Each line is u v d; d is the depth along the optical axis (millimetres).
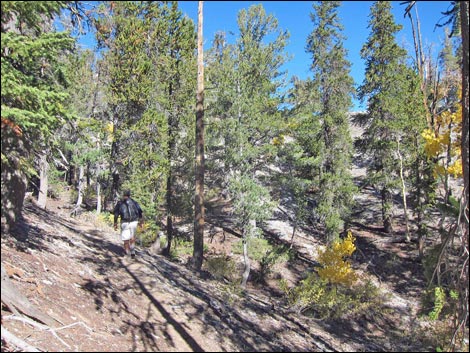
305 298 13898
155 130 19359
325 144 24875
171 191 20844
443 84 22141
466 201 5941
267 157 23016
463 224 6430
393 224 29047
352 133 45688
